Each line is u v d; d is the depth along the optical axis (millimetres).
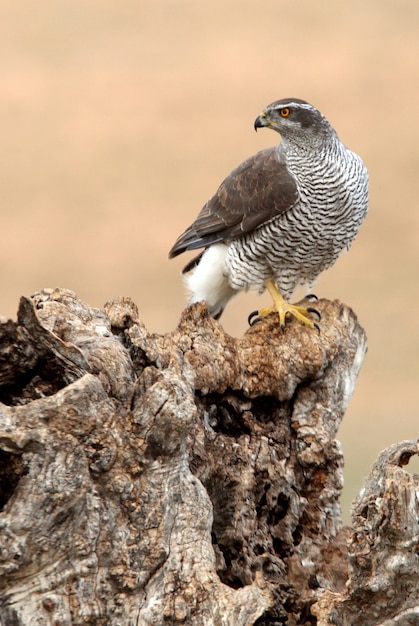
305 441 10844
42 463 8133
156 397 8516
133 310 10195
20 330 8836
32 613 8195
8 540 8055
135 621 8359
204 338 10766
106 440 8430
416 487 8375
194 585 8461
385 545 8312
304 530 10555
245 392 10781
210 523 8773
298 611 9398
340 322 11695
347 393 11516
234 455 10383
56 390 9180
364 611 8516
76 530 8289
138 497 8500
